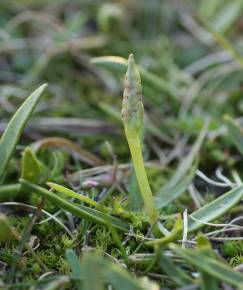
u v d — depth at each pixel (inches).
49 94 11.2
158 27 13.2
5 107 10.3
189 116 10.5
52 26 12.5
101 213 7.3
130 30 13.2
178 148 9.7
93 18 13.5
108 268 5.8
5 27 12.2
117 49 12.1
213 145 9.5
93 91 11.3
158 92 10.9
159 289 6.8
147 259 6.9
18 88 11.0
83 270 5.8
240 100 10.9
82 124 10.0
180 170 8.5
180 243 7.3
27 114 7.3
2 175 7.3
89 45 11.8
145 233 7.6
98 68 11.6
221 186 8.9
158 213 7.9
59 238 7.6
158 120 10.4
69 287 6.7
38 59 11.7
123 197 8.3
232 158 9.3
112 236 7.4
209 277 6.3
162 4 13.4
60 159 8.9
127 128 6.8
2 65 11.8
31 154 7.3
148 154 9.6
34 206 7.9
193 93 10.8
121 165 8.9
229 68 11.3
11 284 6.8
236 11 12.2
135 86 6.7
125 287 5.8
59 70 11.8
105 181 8.6
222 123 10.1
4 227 6.9
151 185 8.9
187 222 7.3
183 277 6.5
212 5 12.7
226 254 7.4
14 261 6.9
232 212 8.2
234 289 6.6
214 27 12.3
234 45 12.0
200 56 12.2
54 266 7.2
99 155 9.7
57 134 10.0
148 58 11.9
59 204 6.8
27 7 13.3
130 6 13.5
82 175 8.7
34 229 7.7
